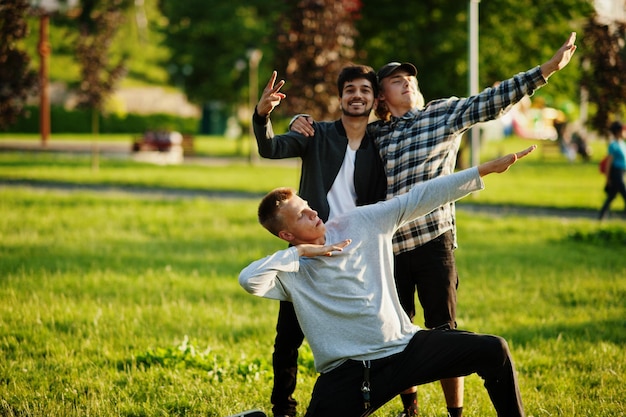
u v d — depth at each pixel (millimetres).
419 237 4906
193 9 41344
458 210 18203
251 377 6000
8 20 16547
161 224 14391
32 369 6074
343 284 3975
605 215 17141
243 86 41562
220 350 6734
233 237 13164
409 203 4074
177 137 37375
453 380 4906
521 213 17766
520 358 6641
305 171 4969
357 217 4066
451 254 5000
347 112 4930
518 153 4043
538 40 28562
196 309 8141
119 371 6180
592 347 6816
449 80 27938
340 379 3994
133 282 9375
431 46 27531
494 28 27781
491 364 3885
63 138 53250
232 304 8531
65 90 61781
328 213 4863
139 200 18000
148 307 8125
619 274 10227
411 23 27375
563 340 7188
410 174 4965
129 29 70938
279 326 4973
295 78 17531
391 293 4094
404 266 4984
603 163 15805
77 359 6363
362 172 4906
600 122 15203
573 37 4527
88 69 27750
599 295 9000
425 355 3949
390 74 5098
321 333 4008
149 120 61875
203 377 5977
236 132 64500
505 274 10320
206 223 14688
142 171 27516
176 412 5285
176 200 18219
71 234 12789
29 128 58500
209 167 31094
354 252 4008
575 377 6086
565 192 22516
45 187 21047
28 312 7652
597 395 5664
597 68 13820
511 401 3920
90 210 15844
